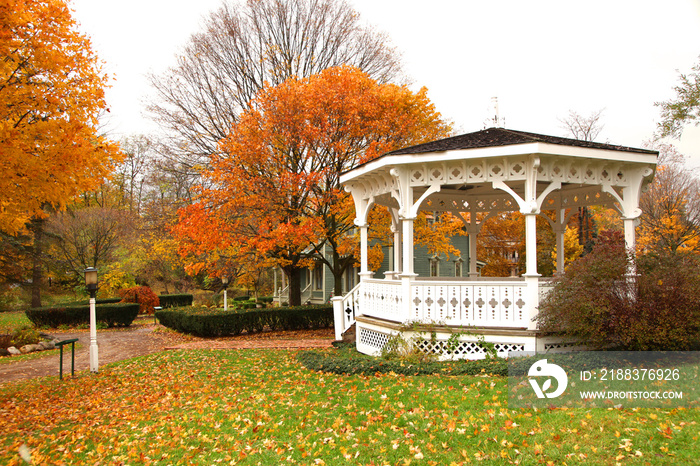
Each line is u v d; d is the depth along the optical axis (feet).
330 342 44.55
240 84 68.74
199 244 53.83
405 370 26.43
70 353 49.26
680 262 25.14
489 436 15.97
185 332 60.39
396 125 51.08
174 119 67.51
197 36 68.18
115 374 35.47
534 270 27.12
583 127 86.53
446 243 56.08
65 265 92.79
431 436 16.44
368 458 15.46
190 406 24.34
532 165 26.78
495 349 27.58
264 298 104.53
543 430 16.05
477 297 28.35
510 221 82.38
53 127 24.97
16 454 18.79
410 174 29.86
